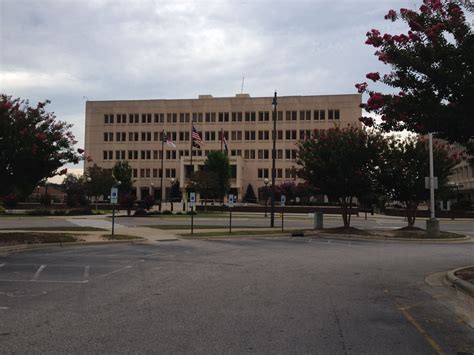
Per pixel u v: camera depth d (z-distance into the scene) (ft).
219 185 242.58
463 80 32.07
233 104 334.44
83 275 38.32
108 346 19.12
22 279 36.22
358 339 20.75
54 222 113.80
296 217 162.50
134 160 343.05
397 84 35.78
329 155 89.97
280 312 25.73
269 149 327.47
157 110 342.85
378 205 236.63
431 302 29.37
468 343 20.44
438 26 32.71
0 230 82.99
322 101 322.14
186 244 67.46
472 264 48.34
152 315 24.68
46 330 21.53
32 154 58.18
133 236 73.61
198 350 18.71
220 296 30.04
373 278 38.65
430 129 34.88
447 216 168.25
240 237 80.02
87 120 350.23
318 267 44.75
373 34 36.50
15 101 60.34
